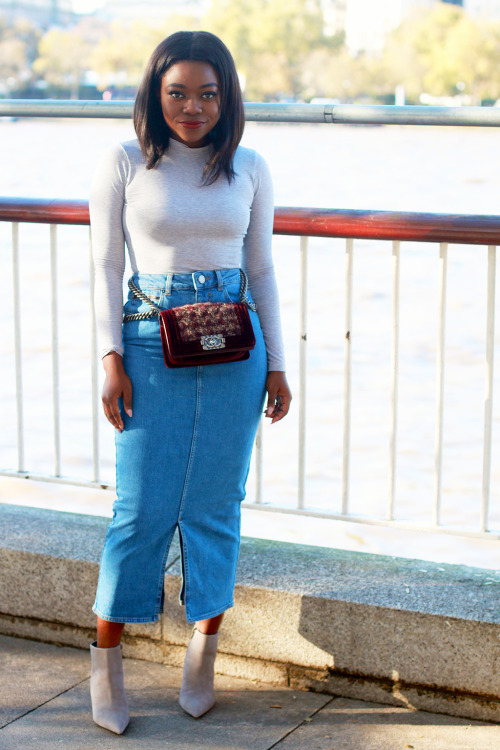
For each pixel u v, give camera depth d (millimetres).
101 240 2104
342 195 22094
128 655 2605
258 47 85625
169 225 2045
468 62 81625
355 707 2346
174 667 2557
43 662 2564
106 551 2234
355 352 9016
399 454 6418
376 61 84125
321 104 2557
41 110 2840
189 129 2004
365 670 2354
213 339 2047
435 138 54125
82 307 10836
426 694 2307
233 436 2189
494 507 5582
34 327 9961
